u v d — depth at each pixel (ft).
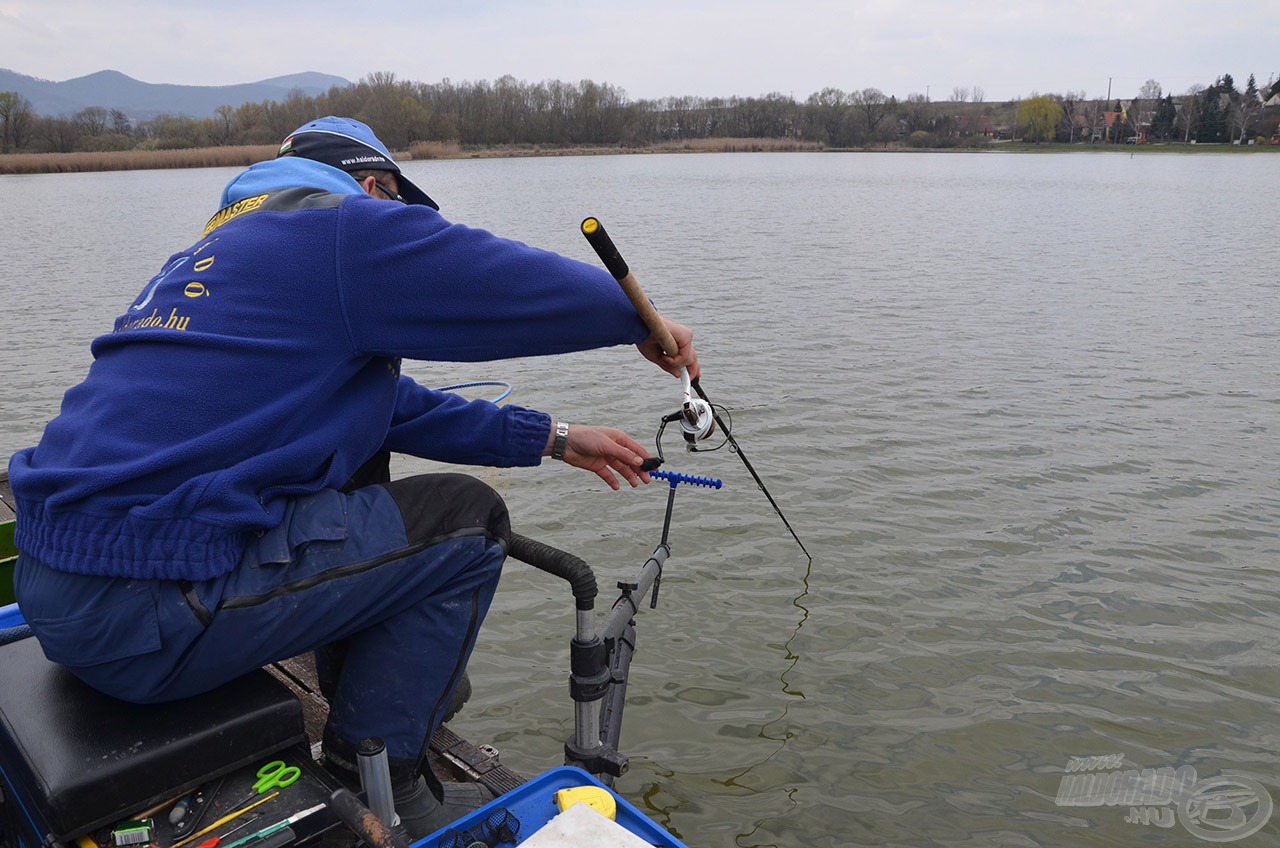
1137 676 14.96
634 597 10.00
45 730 5.71
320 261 5.77
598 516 20.61
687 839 11.79
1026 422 26.76
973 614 16.71
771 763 13.10
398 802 6.43
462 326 6.02
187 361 5.51
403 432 7.65
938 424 26.58
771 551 18.94
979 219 96.07
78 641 5.40
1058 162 316.40
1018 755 13.24
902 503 21.20
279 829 5.47
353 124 7.34
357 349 5.93
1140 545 19.21
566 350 6.47
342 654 7.34
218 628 5.45
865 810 12.23
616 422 27.04
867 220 95.04
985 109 564.71
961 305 45.62
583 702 7.07
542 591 17.80
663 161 323.16
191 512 5.34
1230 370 32.53
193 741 5.64
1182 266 59.31
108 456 5.35
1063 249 69.00
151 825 5.52
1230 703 14.32
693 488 22.06
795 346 36.45
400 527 5.97
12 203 135.74
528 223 90.68
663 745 13.44
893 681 14.87
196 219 100.89
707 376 31.86
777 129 472.44
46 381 33.55
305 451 5.76
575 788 5.61
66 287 55.62
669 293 49.83
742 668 15.17
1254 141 474.90
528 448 7.80
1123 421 26.89
